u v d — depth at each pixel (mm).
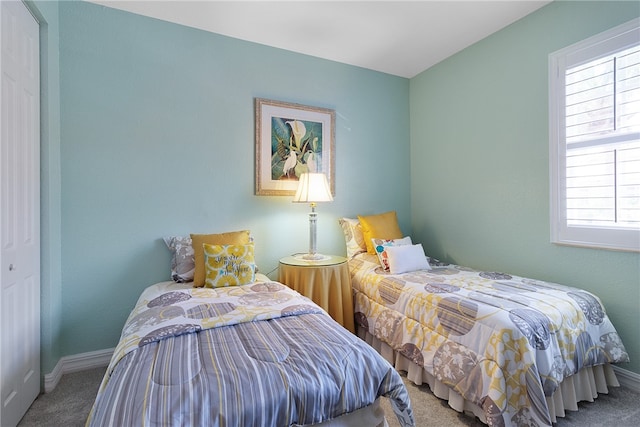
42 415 1649
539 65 2268
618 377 1898
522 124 2385
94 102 2154
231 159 2586
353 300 2580
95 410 970
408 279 2217
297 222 2852
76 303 2121
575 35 2064
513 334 1459
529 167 2346
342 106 3070
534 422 1372
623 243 1861
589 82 2012
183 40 2418
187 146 2432
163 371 1037
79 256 2127
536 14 2281
